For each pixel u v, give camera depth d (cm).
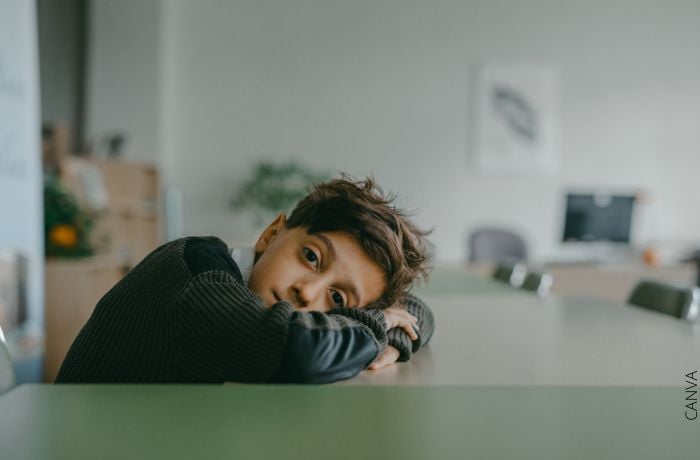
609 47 573
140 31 526
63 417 60
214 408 63
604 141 577
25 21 239
